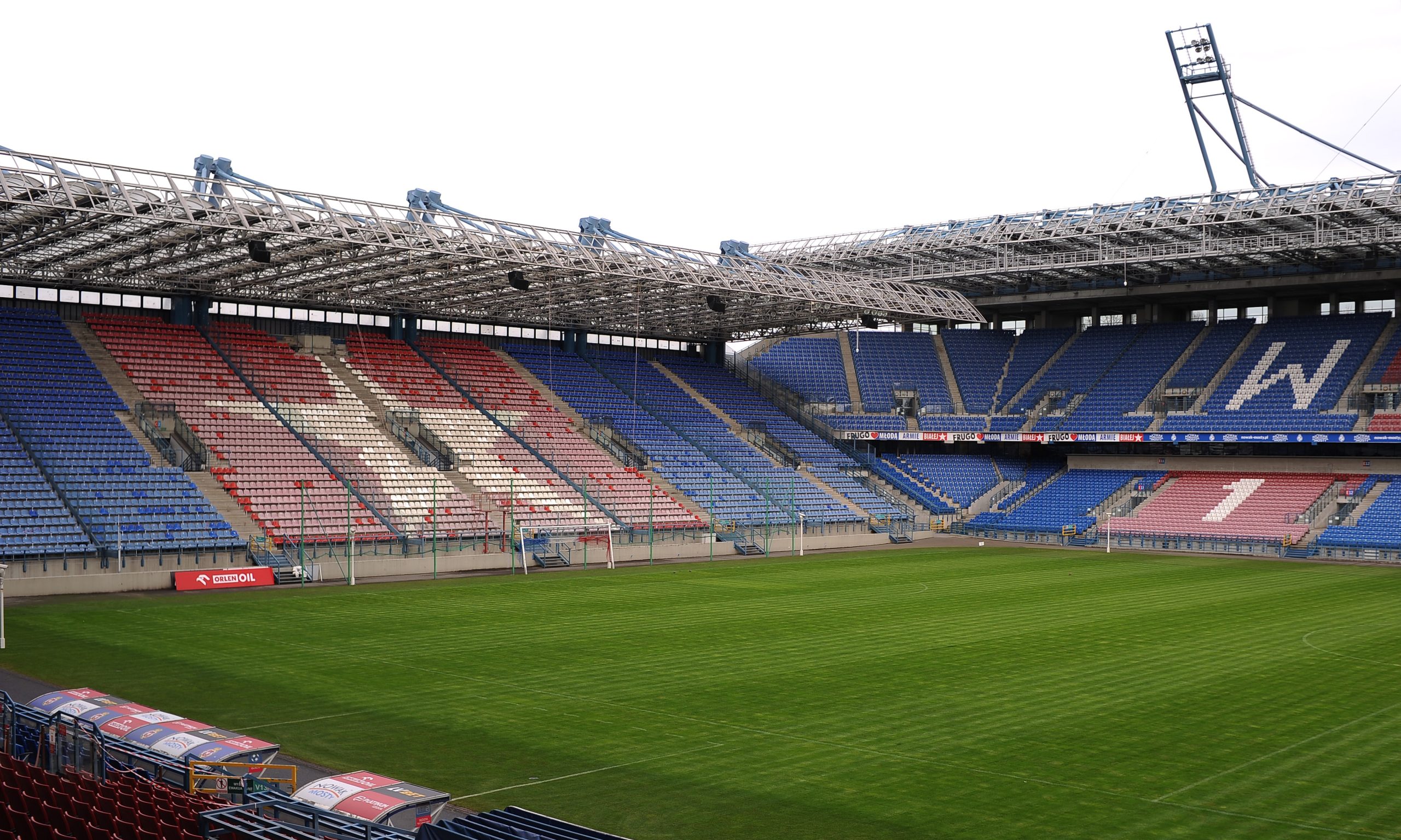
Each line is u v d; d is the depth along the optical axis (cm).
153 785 1661
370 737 2258
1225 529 6944
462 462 6353
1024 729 2339
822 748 2200
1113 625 3688
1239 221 6153
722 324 7850
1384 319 7688
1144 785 1964
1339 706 2539
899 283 7388
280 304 6569
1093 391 8231
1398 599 4434
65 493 4797
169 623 3625
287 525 5259
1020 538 7419
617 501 6538
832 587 4753
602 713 2459
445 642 3312
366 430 6266
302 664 2959
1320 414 7181
